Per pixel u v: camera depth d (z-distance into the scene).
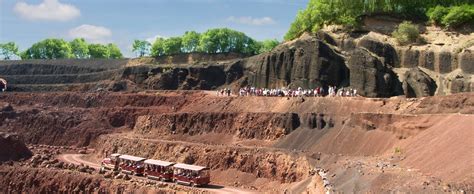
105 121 145.88
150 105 150.00
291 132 100.06
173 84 165.62
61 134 142.25
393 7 149.25
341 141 85.62
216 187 86.75
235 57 188.12
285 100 114.19
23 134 143.50
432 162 59.09
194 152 99.75
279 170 85.19
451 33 132.38
